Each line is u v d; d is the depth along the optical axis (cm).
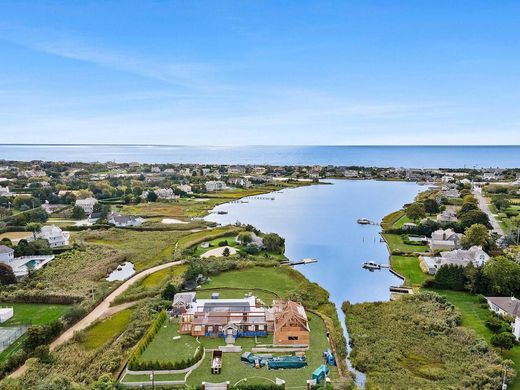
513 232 14550
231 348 6888
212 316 7625
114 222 17125
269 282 10338
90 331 7688
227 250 12650
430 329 7650
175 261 12119
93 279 10456
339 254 13450
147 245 13938
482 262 10606
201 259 11569
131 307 8775
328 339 7325
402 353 6881
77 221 17950
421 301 8988
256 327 7481
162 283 9969
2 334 7381
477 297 9275
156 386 5856
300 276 10731
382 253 13550
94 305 8775
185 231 16150
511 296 9212
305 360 6456
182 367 6194
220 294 9456
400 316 8244
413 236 15400
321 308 8831
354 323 7994
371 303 8956
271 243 13312
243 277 10694
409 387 5844
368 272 11581
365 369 6412
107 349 6881
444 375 6175
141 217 18912
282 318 7306
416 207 18100
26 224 16538
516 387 5884
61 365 6366
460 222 15612
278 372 6238
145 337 7100
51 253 12800
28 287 9762
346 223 18675
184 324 7519
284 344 7056
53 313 8369
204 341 7200
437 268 10981
